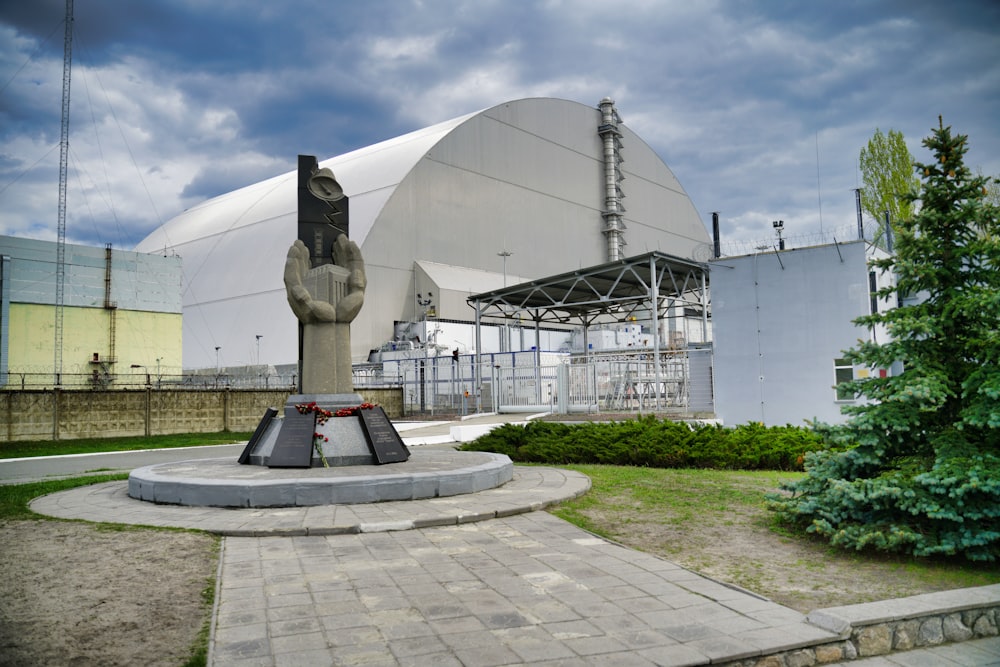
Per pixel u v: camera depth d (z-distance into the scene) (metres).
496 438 18.81
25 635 5.43
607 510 10.19
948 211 8.26
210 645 5.22
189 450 26.03
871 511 7.93
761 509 10.14
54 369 38.91
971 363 8.04
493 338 51.75
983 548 7.13
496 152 60.34
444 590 6.50
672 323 48.72
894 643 5.58
